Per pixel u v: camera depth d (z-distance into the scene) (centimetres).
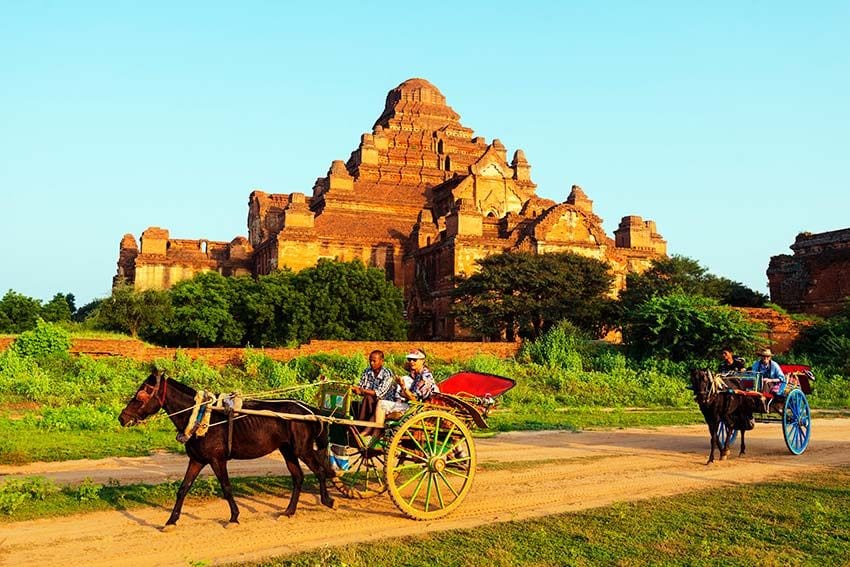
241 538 869
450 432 1027
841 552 816
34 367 2827
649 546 834
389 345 3747
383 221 6756
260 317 4475
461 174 7275
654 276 5353
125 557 794
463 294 4897
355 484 1154
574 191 7162
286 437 992
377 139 7425
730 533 891
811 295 5675
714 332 3772
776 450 1680
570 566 761
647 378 3475
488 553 804
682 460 1501
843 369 4016
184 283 4762
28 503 1004
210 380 2945
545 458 1495
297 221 6028
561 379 3288
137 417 948
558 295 4622
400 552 808
